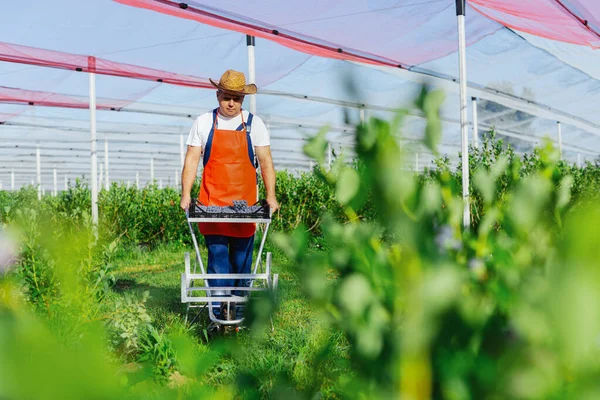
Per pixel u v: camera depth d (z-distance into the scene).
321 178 0.58
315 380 0.64
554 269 0.42
